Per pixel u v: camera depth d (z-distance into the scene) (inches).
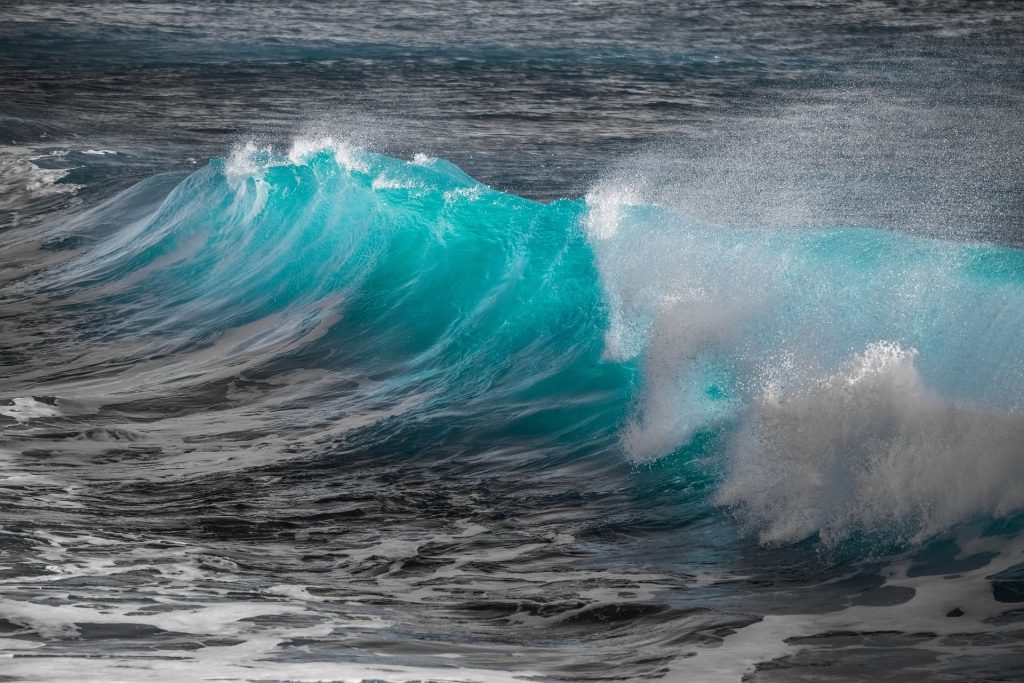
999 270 1317.7
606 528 1090.7
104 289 2336.4
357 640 813.2
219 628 836.0
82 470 1337.4
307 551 1058.1
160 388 1731.1
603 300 1539.1
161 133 4867.1
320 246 2128.4
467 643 818.2
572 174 3885.3
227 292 2170.3
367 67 6840.6
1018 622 810.8
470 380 1563.7
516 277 1708.9
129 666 730.8
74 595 904.9
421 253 1900.8
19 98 5664.4
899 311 1258.6
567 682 720.3
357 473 1305.4
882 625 825.5
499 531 1100.5
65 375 1861.5
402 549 1059.3
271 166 2422.5
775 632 823.1
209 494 1240.2
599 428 1333.7
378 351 1759.4
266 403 1632.6
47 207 3233.3
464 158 4242.1
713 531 1058.7
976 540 936.3
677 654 783.1
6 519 1119.0
